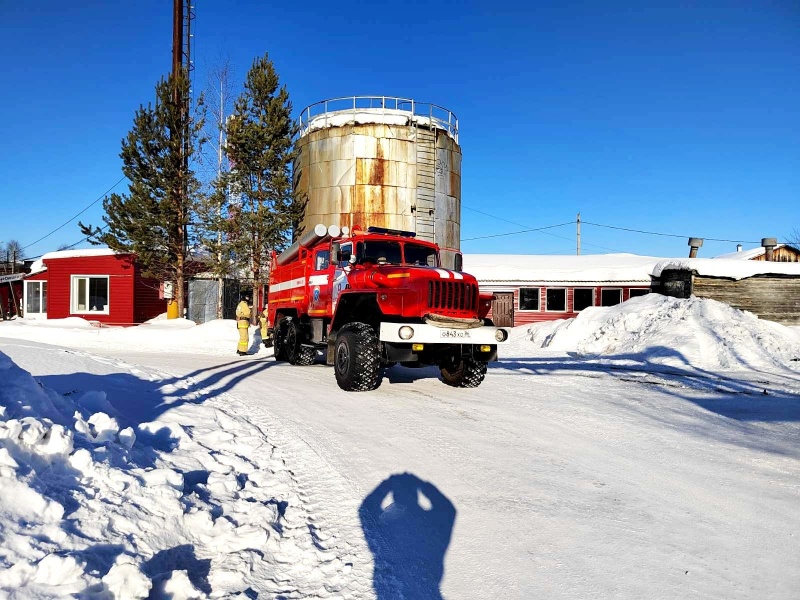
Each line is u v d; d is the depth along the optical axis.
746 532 3.92
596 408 8.22
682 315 17.34
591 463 5.51
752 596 3.07
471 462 5.46
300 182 25.17
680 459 5.68
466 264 30.36
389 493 4.61
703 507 4.38
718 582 3.22
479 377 9.64
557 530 3.93
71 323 22.55
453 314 8.89
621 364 14.10
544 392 9.55
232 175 23.72
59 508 3.13
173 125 23.59
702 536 3.84
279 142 23.47
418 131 23.67
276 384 9.89
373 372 8.93
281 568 3.39
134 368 8.95
